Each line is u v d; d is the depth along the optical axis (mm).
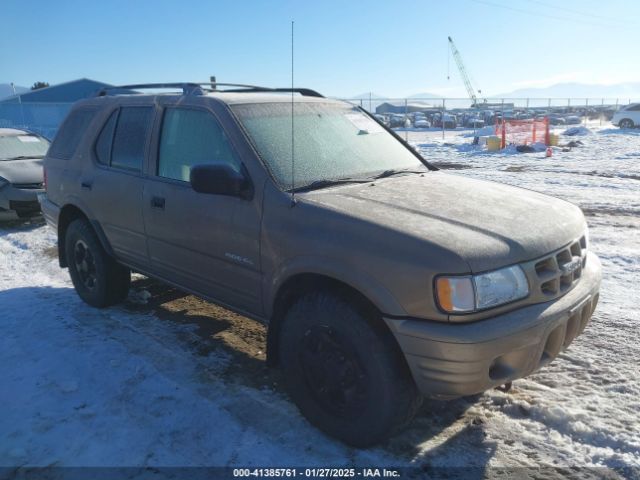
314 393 2971
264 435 3006
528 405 3199
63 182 4926
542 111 53094
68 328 4508
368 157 3785
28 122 26812
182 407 3289
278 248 3014
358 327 2654
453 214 2842
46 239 7863
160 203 3812
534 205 3119
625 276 5566
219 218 3355
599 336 4129
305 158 3428
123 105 4453
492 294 2465
